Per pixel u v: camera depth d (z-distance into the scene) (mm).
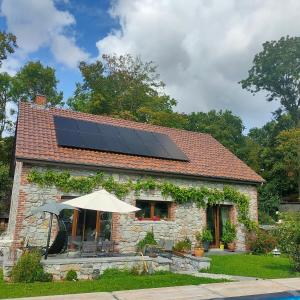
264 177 37156
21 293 7570
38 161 13109
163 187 15766
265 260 13695
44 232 13094
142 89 38500
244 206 17984
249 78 46562
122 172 15008
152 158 16562
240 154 42531
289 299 7121
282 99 45281
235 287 7852
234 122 50344
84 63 38969
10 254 11008
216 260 13570
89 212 14398
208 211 17469
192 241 16141
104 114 37250
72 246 13000
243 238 17672
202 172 16859
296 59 43031
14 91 36438
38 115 16906
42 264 9562
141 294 7043
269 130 43094
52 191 13484
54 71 40781
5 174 24375
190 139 21109
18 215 12727
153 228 15305
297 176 34156
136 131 18844
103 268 10312
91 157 14578
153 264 11008
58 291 7805
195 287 7820
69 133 15586
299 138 32812
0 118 34969
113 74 38688
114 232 14422
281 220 12469
